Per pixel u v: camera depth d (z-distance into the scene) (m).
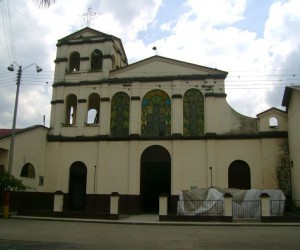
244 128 32.12
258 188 30.69
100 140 33.75
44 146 34.44
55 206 27.47
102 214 26.48
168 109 33.72
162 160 32.59
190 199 26.23
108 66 35.47
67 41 36.97
